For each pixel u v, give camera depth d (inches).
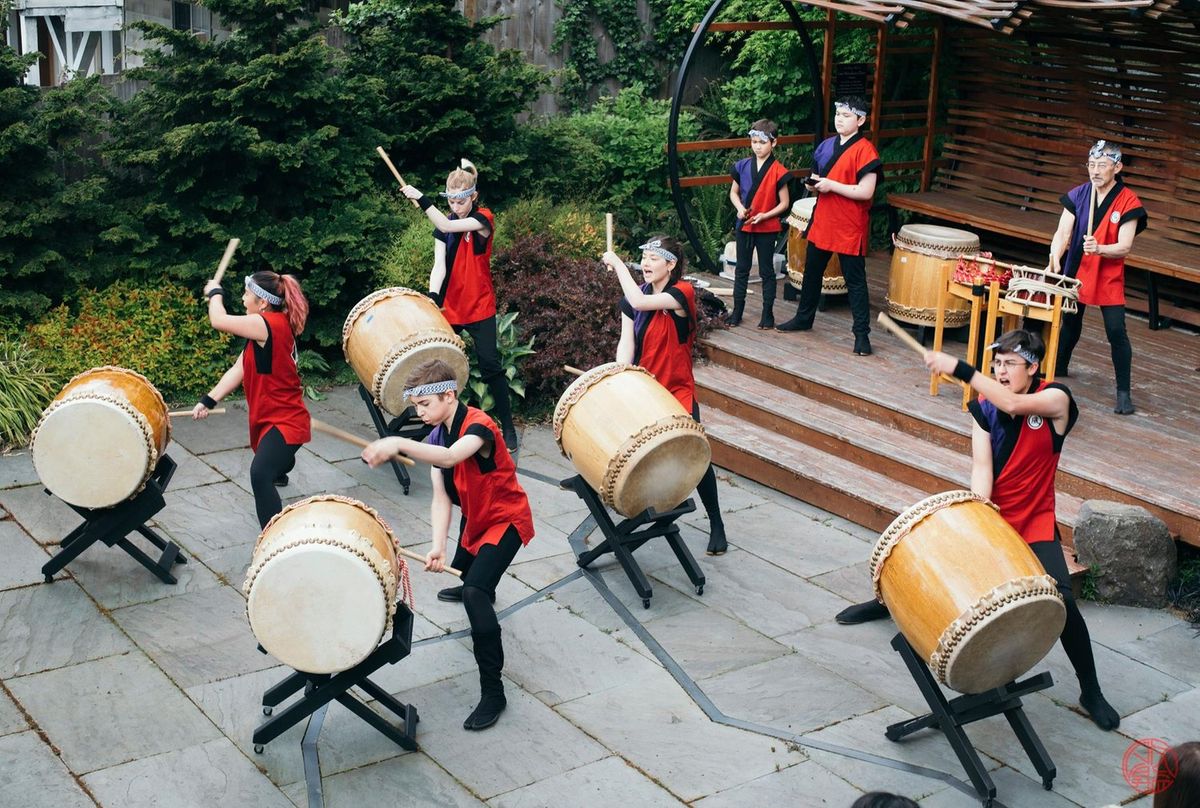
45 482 246.5
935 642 191.3
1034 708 223.1
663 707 221.9
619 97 514.3
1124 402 309.1
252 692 223.0
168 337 360.5
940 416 310.2
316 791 195.9
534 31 516.7
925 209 439.5
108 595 255.6
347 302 398.9
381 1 452.8
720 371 360.5
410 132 421.4
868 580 271.1
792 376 342.6
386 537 201.6
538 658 237.6
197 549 276.7
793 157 491.8
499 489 215.8
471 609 211.2
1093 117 410.9
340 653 194.1
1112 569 259.0
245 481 313.4
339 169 398.0
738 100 507.5
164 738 208.7
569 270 387.5
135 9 509.4
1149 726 217.9
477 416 210.8
